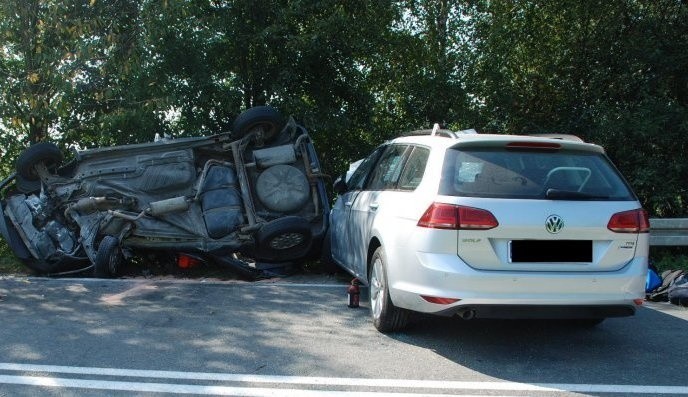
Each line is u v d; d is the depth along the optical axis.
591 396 4.16
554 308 4.55
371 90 12.23
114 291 7.07
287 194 8.67
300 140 8.93
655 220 8.67
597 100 11.88
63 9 9.51
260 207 8.72
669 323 6.04
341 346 5.12
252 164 8.62
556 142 4.94
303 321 5.88
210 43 10.24
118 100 10.19
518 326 5.81
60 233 8.14
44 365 4.61
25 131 10.55
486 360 4.85
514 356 4.96
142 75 9.98
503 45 12.20
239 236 8.18
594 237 4.64
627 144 10.69
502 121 12.21
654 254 9.17
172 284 7.49
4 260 9.07
